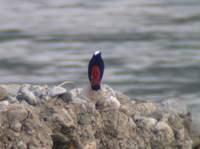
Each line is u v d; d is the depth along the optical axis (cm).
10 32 4384
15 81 2992
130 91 2808
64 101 968
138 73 3144
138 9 5347
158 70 3206
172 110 1121
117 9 5341
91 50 3728
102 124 984
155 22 4759
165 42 3950
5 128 862
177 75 3108
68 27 4584
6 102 916
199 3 5578
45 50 3734
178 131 1090
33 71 3177
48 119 920
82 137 939
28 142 865
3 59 3484
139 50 3716
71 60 3422
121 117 1010
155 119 1069
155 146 1045
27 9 5384
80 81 2956
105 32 4350
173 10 5291
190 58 3478
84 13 5191
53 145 919
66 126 923
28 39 4109
